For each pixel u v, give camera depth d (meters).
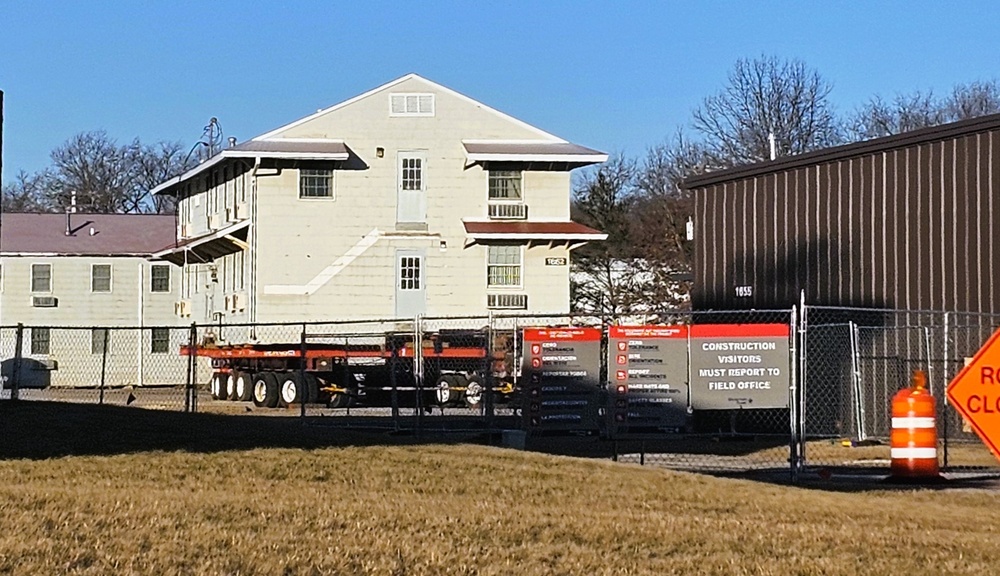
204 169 43.25
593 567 9.90
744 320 27.05
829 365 24.78
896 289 23.94
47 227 53.22
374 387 32.44
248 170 39.88
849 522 12.73
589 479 15.70
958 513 13.73
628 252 63.16
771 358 18.30
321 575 9.19
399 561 9.72
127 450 17.31
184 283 49.94
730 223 27.39
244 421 22.16
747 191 27.03
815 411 24.70
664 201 62.66
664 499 14.26
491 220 40.41
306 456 17.03
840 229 25.05
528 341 19.28
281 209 39.62
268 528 11.01
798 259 25.81
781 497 14.63
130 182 93.19
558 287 40.50
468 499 13.79
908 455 17.17
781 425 24.44
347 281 39.75
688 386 18.59
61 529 10.53
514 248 40.47
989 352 10.25
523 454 18.17
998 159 22.48
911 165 23.84
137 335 51.09
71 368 50.38
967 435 22.67
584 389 19.25
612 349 18.73
